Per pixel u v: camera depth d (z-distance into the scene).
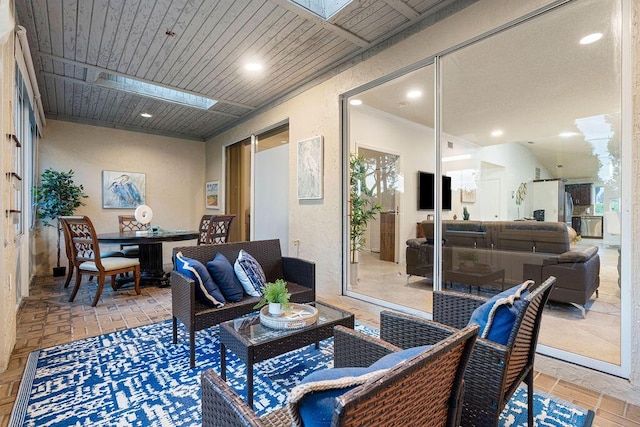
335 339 1.40
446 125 2.94
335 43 3.16
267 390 1.89
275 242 3.15
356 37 3.05
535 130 2.73
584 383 1.96
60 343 2.52
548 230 2.50
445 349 0.71
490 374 1.16
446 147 2.97
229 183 6.18
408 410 0.71
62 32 2.92
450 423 0.88
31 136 4.62
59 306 3.48
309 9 2.65
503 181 2.83
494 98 2.96
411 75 3.07
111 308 3.43
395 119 3.34
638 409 1.73
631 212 1.83
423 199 3.18
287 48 3.24
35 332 2.75
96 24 2.80
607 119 2.12
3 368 2.09
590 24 2.19
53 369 2.11
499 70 2.83
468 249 2.96
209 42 3.11
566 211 2.39
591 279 2.16
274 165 4.87
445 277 3.02
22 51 2.97
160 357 2.29
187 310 2.20
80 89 4.28
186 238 4.34
